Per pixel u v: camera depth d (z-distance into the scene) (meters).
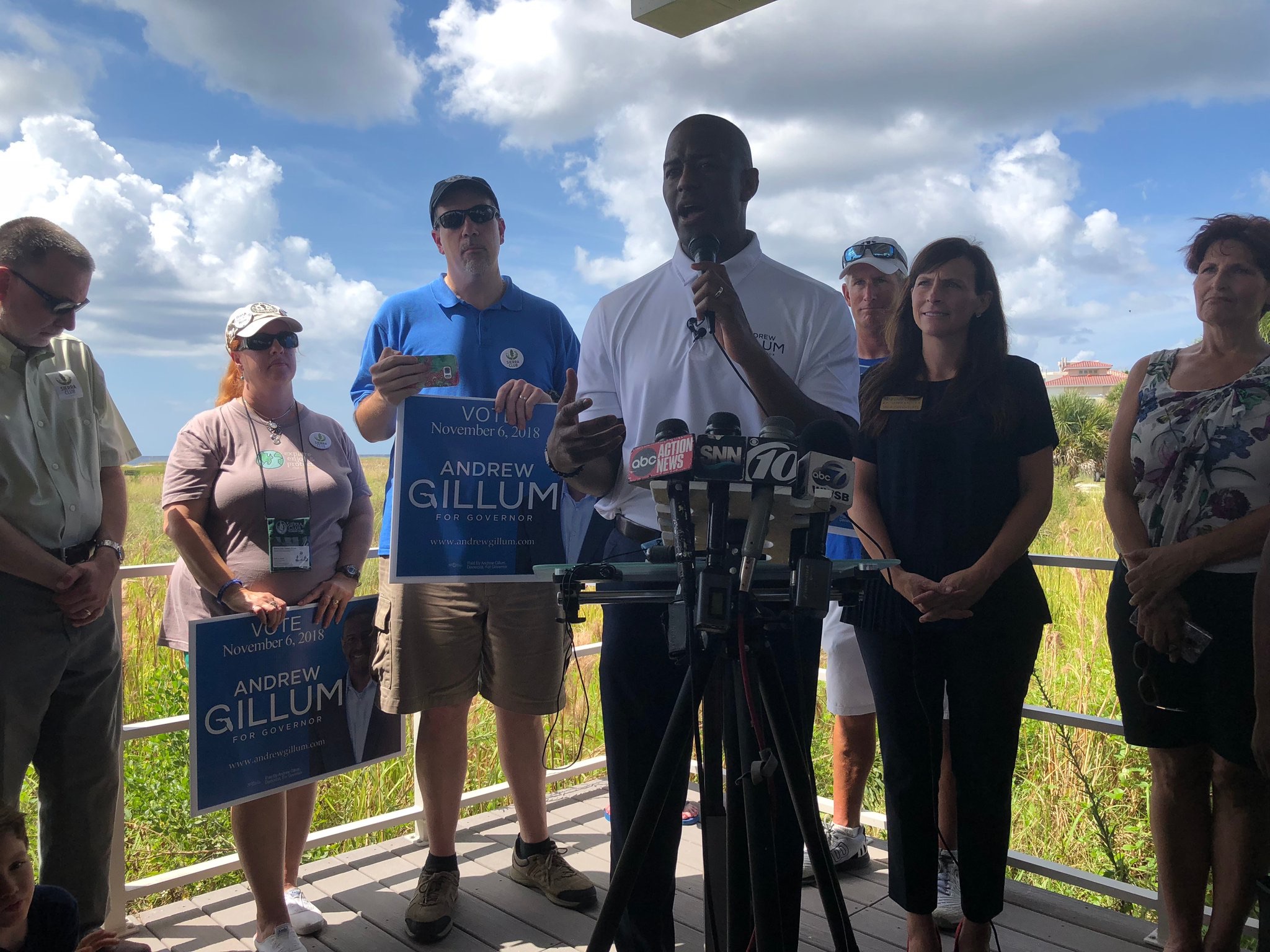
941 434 2.64
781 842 2.11
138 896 3.09
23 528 2.50
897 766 2.62
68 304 2.50
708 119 2.23
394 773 4.75
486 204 3.21
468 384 3.23
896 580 2.59
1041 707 3.13
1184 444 2.55
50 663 2.52
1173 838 2.62
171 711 4.19
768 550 1.67
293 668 2.97
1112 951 2.89
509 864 3.53
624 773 2.23
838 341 2.29
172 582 3.04
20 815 2.15
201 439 2.96
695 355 2.23
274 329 2.97
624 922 2.22
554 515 3.04
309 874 3.45
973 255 2.69
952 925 3.01
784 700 1.58
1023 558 2.65
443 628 3.07
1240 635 2.42
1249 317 2.54
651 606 2.21
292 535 2.97
